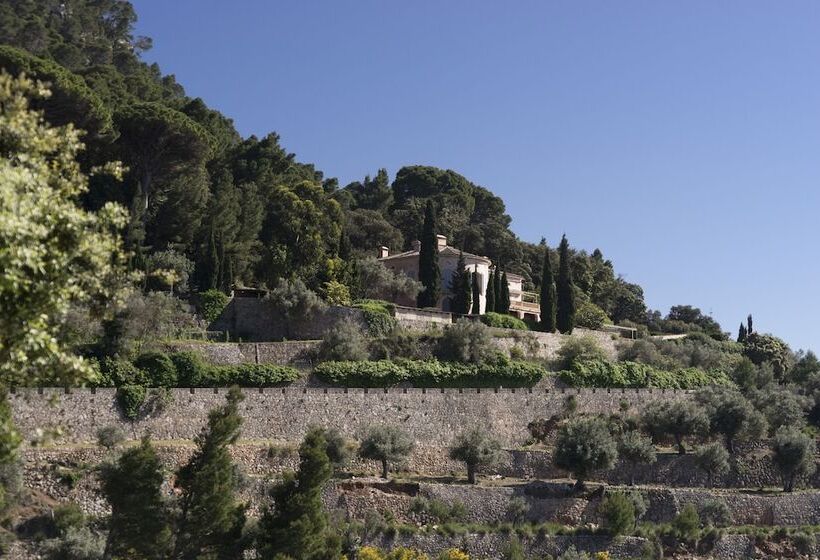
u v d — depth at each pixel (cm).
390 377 11062
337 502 8888
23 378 3850
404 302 14900
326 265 13925
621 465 11031
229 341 11656
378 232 19475
